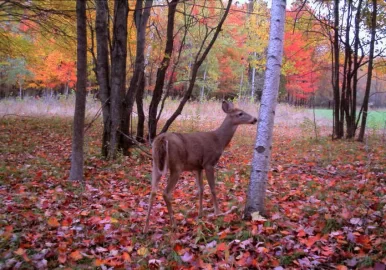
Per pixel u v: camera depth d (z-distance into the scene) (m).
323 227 4.66
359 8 13.65
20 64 25.91
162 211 5.77
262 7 15.90
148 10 10.71
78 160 7.70
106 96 9.95
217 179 7.66
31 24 13.56
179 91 30.89
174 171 5.27
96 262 4.03
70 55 16.23
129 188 7.41
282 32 4.85
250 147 12.00
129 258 4.16
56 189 6.71
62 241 4.65
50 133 14.46
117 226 5.15
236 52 23.73
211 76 27.09
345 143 12.35
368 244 4.12
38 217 5.33
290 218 5.07
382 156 9.38
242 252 4.21
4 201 6.07
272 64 4.85
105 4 10.06
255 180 5.02
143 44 10.62
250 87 28.62
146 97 20.72
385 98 33.62
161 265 4.01
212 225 4.99
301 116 23.19
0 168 8.15
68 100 24.00
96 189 7.05
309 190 6.49
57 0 11.79
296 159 9.61
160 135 5.26
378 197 5.90
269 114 4.93
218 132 5.76
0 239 4.46
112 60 9.73
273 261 3.92
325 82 29.95
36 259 4.10
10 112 20.27
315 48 17.28
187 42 21.66
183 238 4.77
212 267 3.94
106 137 9.86
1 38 14.66
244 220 5.01
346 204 5.41
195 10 15.20
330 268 3.84
